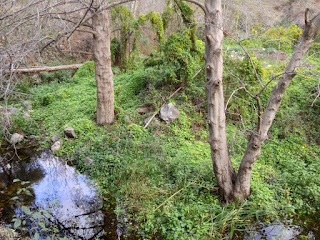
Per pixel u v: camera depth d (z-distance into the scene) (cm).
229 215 410
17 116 758
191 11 718
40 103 951
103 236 418
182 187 483
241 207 426
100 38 622
